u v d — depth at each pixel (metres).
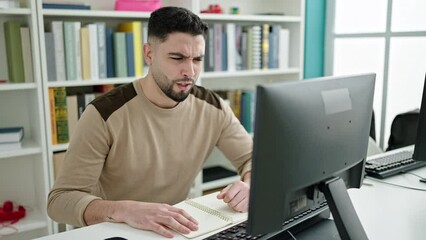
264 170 0.77
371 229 1.11
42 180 2.12
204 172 2.77
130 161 1.42
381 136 2.83
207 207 1.25
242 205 1.22
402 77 2.68
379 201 1.33
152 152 1.46
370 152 2.18
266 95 0.74
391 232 1.09
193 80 1.38
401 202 1.32
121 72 2.24
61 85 2.06
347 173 1.01
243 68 2.70
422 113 1.32
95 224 1.13
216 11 2.59
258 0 3.01
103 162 1.38
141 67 2.30
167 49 1.33
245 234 1.03
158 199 1.51
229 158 1.65
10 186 2.33
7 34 2.02
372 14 2.80
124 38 2.23
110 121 1.37
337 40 3.05
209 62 2.54
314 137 0.83
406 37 2.62
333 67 3.09
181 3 2.47
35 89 2.04
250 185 0.78
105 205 1.18
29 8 1.94
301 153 0.81
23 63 2.01
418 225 1.14
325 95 0.86
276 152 0.77
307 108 0.81
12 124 2.26
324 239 1.02
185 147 1.52
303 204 0.89
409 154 1.84
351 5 2.93
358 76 0.97
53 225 2.12
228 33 2.60
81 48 2.12
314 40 3.03
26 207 2.33
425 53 2.54
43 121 2.04
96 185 1.42
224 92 2.76
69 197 1.24
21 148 2.04
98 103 1.39
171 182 1.52
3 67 2.18
